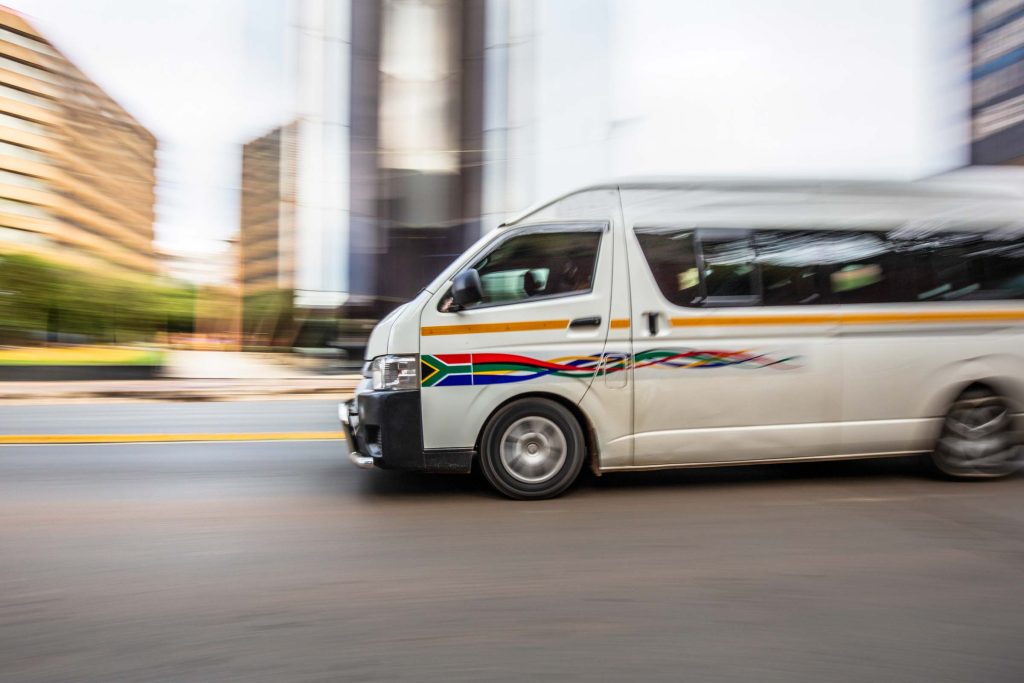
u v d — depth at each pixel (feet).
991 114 155.02
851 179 16.72
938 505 14.92
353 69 77.92
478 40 78.59
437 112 78.48
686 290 15.53
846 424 16.14
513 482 15.10
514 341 14.89
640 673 7.95
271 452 21.16
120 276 86.07
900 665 8.15
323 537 12.76
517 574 10.93
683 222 15.74
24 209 184.34
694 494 15.78
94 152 200.54
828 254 16.24
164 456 20.52
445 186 79.15
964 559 11.63
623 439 15.31
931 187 17.13
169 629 9.02
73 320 80.48
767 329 15.74
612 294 15.28
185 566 11.28
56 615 9.42
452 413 14.74
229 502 15.24
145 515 14.24
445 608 9.66
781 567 11.23
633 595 10.11
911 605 9.78
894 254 16.53
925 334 16.46
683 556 11.74
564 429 15.15
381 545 12.32
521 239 15.28
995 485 16.66
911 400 16.39
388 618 9.35
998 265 17.01
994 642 8.72
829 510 14.52
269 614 9.46
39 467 18.97
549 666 8.10
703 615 9.45
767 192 16.28
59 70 189.88
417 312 14.79
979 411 16.90
